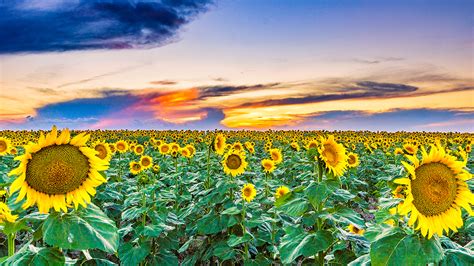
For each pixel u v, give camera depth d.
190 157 12.19
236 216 6.09
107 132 44.22
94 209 3.19
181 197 8.30
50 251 2.90
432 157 2.96
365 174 14.01
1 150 11.45
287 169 14.09
